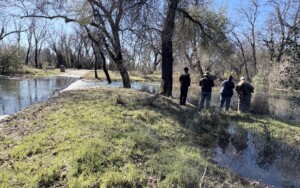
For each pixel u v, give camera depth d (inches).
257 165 300.4
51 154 240.8
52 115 382.0
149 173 217.5
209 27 725.9
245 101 546.6
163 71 673.6
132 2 612.1
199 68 1263.5
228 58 806.5
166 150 274.2
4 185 195.6
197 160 266.7
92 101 491.5
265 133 404.8
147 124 369.7
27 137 288.4
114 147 252.5
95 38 807.1
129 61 731.4
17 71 1770.4
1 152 255.1
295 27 396.8
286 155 335.9
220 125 423.5
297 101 619.8
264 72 1270.9
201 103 532.7
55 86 1061.1
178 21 709.3
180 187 202.2
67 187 194.1
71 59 3159.5
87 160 221.1
